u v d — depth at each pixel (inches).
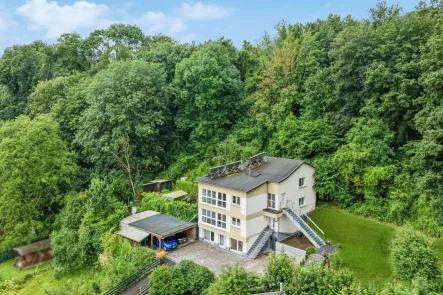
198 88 1991.9
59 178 1886.1
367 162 1438.2
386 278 1048.8
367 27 1662.2
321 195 1562.5
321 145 1605.6
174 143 2124.8
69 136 2194.9
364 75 1517.0
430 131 1210.0
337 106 1676.9
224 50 2224.4
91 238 1528.1
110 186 1743.4
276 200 1387.8
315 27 2379.4
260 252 1376.7
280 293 855.7
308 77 1828.2
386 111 1465.3
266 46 2377.0
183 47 2404.0
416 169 1371.8
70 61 3019.2
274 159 1584.6
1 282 1499.8
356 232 1348.4
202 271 1133.7
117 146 1845.5
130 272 1259.8
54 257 1578.5
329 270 967.0
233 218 1375.5
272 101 1875.0
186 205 1621.6
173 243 1412.4
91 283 1275.8
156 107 2041.1
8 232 1763.0
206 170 1852.9
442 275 899.4
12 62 2778.1
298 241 1373.0
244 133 1899.6
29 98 2637.8
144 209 1705.2
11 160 1747.0
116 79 1931.6
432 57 1295.5
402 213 1350.9
